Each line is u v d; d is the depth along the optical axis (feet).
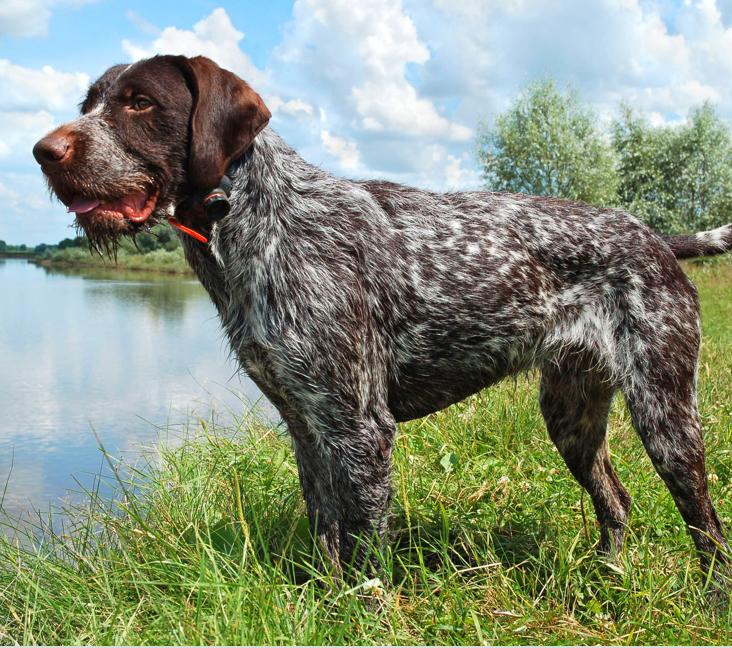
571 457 12.64
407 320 11.01
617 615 10.34
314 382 10.23
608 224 11.60
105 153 9.55
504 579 10.45
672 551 11.73
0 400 27.17
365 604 9.95
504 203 11.73
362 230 10.69
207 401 26.63
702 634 9.42
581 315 11.55
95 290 89.71
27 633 9.32
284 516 12.73
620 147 137.80
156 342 43.14
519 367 11.85
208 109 9.63
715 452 15.37
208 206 9.99
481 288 11.16
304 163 11.00
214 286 10.77
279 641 8.55
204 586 9.37
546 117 111.86
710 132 132.57
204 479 14.40
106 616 9.66
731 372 23.16
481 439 16.87
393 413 11.79
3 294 83.05
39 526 13.96
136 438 21.89
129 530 11.88
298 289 10.14
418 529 12.35
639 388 11.17
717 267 67.72
